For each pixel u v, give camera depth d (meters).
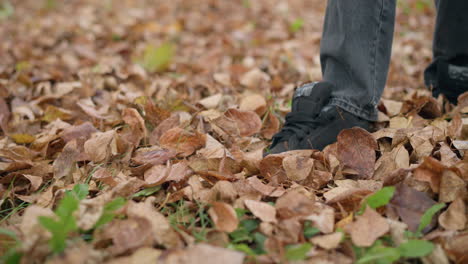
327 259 0.85
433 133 1.31
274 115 1.62
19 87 2.15
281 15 4.36
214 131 1.51
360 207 1.00
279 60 2.70
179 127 1.43
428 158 1.03
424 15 4.00
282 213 0.98
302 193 1.08
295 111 1.37
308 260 0.84
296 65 2.58
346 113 1.34
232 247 0.89
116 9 4.71
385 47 1.32
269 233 0.93
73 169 1.29
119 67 2.46
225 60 2.76
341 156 1.24
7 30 3.83
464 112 1.49
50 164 1.44
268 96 1.91
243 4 4.86
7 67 2.57
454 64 1.56
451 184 1.02
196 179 1.14
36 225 0.87
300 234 0.92
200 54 3.04
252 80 2.12
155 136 1.45
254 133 1.52
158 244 0.92
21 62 2.59
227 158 1.22
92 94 2.04
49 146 1.47
